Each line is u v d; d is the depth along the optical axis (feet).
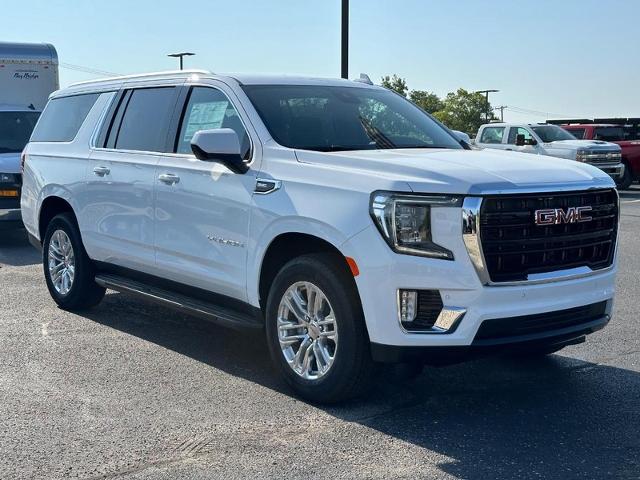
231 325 18.28
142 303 26.08
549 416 16.02
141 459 13.74
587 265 16.35
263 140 17.79
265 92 19.11
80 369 18.88
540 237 15.33
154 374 18.54
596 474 13.26
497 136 74.90
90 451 14.06
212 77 19.95
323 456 13.92
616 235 17.21
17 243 40.22
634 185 89.51
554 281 15.46
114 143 22.45
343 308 15.55
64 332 22.29
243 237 17.62
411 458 13.87
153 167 20.35
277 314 17.02
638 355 20.36
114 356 19.98
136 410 16.12
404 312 14.84
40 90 50.70
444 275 14.55
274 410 16.19
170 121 20.57
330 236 15.56
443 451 14.19
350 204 15.38
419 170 15.16
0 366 19.03
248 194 17.47
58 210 25.61
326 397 16.14
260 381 18.10
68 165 23.97
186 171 19.25
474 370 19.06
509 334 15.20
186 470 13.32
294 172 16.76
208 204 18.52
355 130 18.86
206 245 18.72
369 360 15.71
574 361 19.85
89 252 23.31
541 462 13.74
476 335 14.76
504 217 14.84
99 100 23.80
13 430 15.01
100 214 22.41
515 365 19.51
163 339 21.66
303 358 16.71
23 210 26.86
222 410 16.17
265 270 17.54
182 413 15.98
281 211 16.56
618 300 26.91
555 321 15.84
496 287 14.75
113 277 22.82
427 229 14.74
